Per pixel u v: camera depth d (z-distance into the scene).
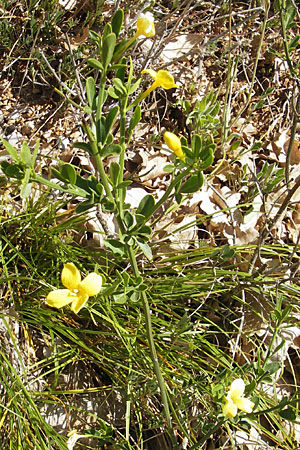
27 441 0.21
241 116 0.35
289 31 0.37
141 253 0.26
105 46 0.15
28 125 0.29
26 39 0.30
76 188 0.16
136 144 0.31
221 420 0.20
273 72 0.36
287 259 0.28
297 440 0.26
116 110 0.15
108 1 0.33
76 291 0.16
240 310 0.28
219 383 0.22
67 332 0.25
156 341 0.25
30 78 0.30
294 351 0.29
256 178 0.27
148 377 0.24
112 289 0.18
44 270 0.27
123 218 0.17
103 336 0.26
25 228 0.26
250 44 0.35
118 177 0.16
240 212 0.31
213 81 0.35
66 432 0.24
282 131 0.35
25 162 0.14
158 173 0.31
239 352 0.27
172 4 0.35
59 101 0.30
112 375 0.25
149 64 0.31
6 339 0.24
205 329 0.28
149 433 0.25
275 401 0.24
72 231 0.28
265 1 0.27
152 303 0.26
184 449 0.22
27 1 0.30
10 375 0.22
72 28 0.31
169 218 0.29
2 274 0.26
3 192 0.27
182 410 0.24
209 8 0.36
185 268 0.28
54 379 0.25
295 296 0.28
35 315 0.25
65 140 0.30
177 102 0.32
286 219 0.32
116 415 0.25
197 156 0.15
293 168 0.34
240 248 0.29
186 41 0.35
